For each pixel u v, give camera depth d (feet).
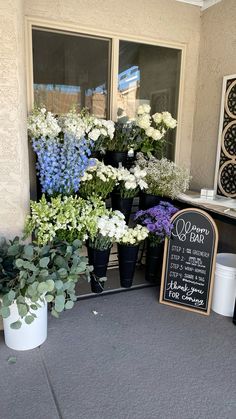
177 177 8.47
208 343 6.44
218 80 9.37
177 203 9.20
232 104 8.91
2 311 5.24
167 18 9.37
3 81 5.92
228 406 4.95
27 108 7.89
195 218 7.52
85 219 6.80
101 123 7.65
